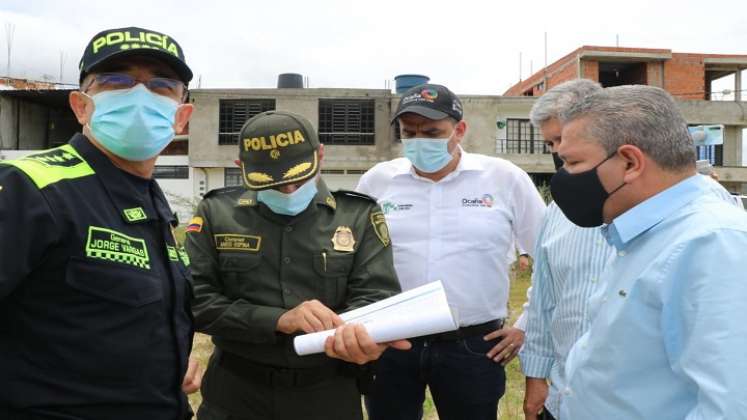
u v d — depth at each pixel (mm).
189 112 1711
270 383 1870
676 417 1244
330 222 2014
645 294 1274
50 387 1272
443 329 1511
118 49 1481
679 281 1212
